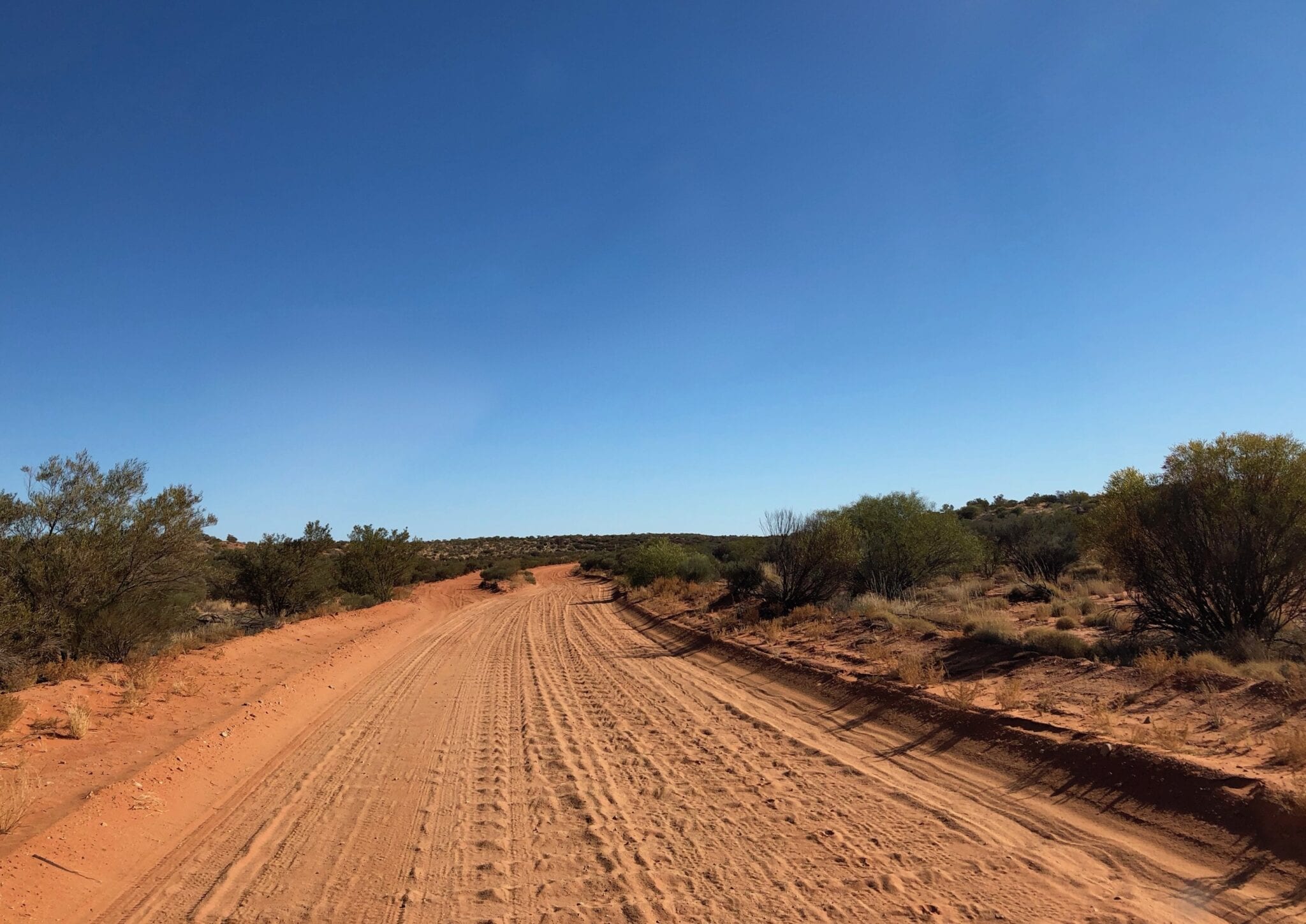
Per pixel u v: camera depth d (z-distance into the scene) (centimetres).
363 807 853
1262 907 511
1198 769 696
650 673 1817
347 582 4397
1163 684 988
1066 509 2973
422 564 6900
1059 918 524
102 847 681
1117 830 672
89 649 1606
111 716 1125
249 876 660
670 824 771
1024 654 1258
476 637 2772
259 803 876
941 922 529
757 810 803
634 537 13500
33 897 565
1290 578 1219
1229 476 1267
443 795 896
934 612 1855
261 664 1823
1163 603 1341
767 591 2517
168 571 1877
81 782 823
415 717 1369
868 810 785
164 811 805
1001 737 936
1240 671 982
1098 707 923
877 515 2859
